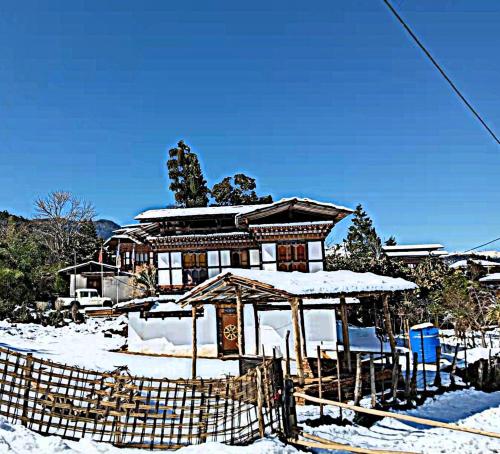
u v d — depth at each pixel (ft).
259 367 47.21
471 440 53.31
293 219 115.65
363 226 265.13
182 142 248.73
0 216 274.16
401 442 52.47
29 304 170.09
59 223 252.21
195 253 126.93
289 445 45.01
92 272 206.39
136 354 112.68
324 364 83.35
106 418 42.19
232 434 45.03
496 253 290.76
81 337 134.00
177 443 43.09
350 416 58.39
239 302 74.49
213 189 254.27
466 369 84.84
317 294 66.59
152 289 164.66
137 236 145.38
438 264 184.55
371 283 73.87
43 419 43.16
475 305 146.82
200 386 46.24
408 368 68.28
